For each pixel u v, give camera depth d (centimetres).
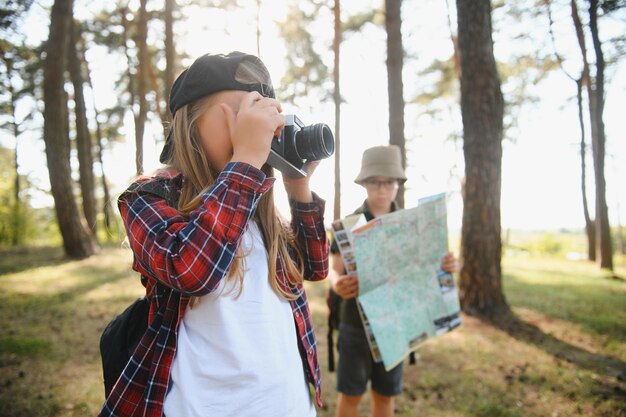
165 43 920
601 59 941
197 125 85
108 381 90
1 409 248
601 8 866
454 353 371
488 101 475
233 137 79
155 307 85
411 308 189
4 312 466
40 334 386
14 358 325
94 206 1246
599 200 1055
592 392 294
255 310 86
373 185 214
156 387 79
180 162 86
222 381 79
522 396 288
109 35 1399
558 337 418
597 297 627
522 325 456
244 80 85
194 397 78
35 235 1694
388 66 655
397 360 178
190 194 85
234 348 81
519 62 1210
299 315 101
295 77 1451
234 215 74
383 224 183
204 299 82
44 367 311
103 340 93
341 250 187
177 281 70
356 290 187
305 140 89
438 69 1462
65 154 912
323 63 1372
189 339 81
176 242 72
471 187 489
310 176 112
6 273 733
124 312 94
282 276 97
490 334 425
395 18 651
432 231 196
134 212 79
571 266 1166
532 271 1000
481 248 488
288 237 108
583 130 1317
